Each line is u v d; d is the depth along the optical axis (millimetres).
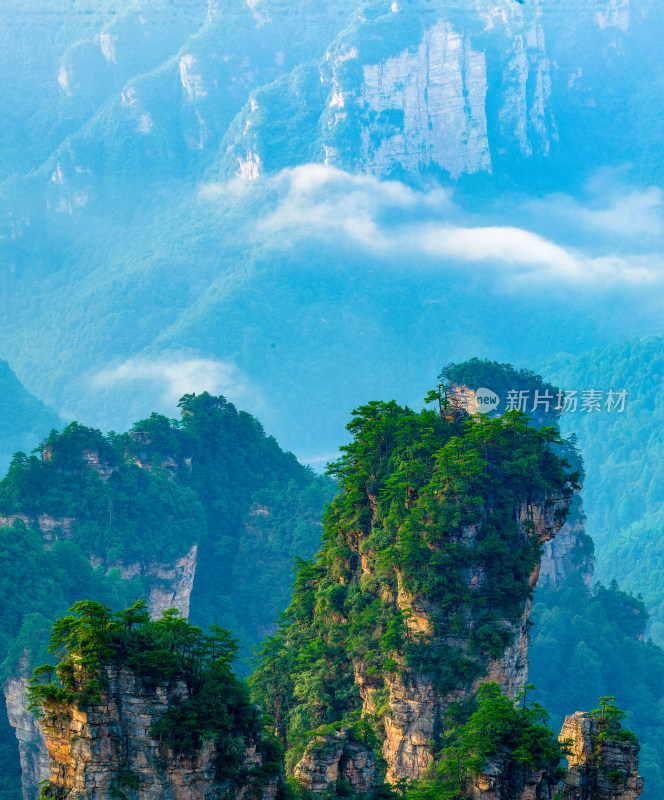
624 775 176500
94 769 159750
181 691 164000
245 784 166750
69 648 164750
